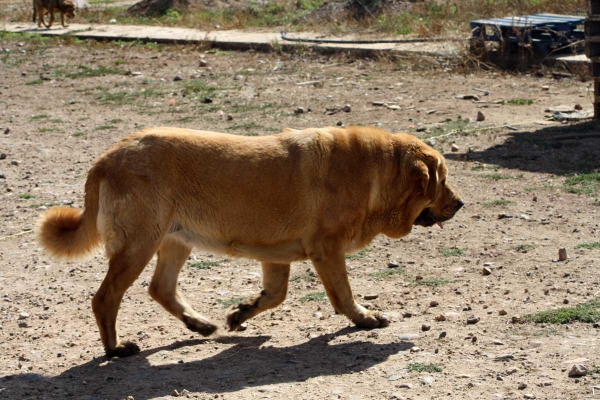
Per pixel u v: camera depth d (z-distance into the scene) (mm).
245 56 26500
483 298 8578
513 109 17891
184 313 8008
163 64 25891
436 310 8336
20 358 7645
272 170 7594
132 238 7258
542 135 15555
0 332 8367
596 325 7414
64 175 14820
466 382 6480
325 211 7691
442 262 9969
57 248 7586
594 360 6664
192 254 10805
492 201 12141
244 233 7656
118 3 45562
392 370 6840
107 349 7570
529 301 8320
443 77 21625
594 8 16219
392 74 22453
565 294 8445
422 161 8016
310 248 7766
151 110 19750
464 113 17750
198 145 7508
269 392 6562
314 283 9594
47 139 17484
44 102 21328
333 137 7840
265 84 22062
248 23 32250
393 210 8094
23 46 30328
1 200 13391
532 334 7379
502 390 6289
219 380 6914
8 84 23766
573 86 19781
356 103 19234
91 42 30672
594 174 12969
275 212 7609
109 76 24438
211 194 7508
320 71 23406
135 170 7258
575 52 21547
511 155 14406
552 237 10516
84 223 7496
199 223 7566
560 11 25578
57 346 7965
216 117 18578
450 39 23875
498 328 7609
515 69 21688
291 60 25328
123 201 7219
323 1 34812
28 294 9508
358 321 7961
